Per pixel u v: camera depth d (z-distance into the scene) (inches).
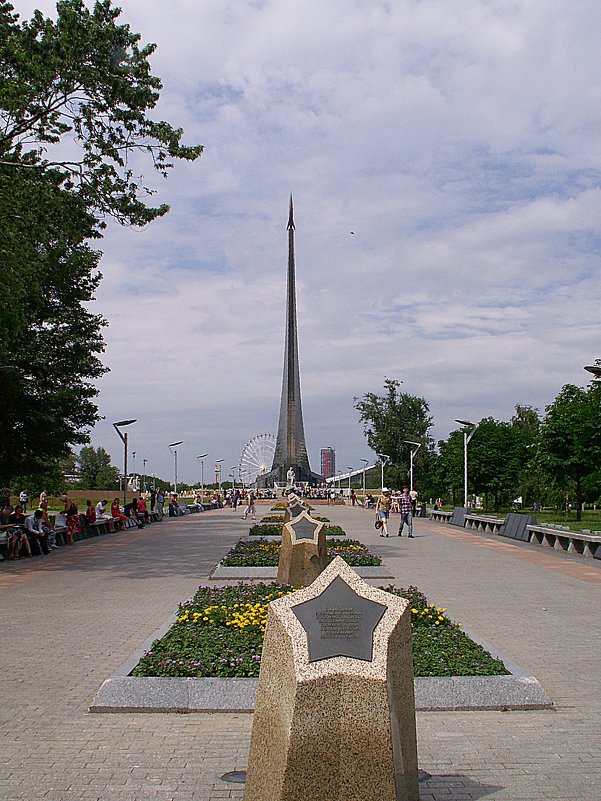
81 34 744.3
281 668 191.5
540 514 1936.5
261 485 3690.9
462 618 485.7
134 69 780.6
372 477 4394.7
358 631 193.6
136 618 486.0
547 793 224.4
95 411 1299.2
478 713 294.8
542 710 298.4
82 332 1290.6
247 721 283.4
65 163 795.4
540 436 1523.1
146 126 797.2
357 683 183.2
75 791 224.2
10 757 249.8
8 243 803.4
